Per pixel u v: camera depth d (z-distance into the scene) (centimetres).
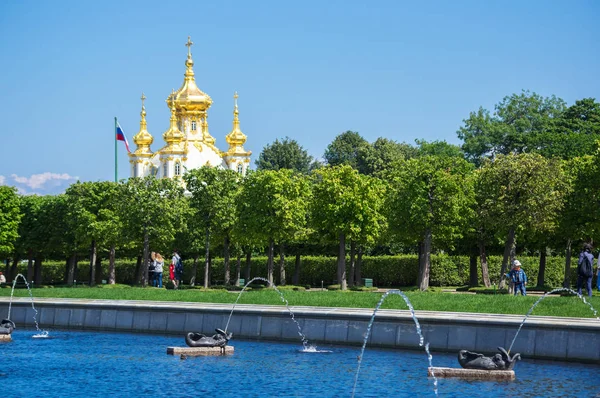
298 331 2944
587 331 2431
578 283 3566
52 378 2344
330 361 2567
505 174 4919
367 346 2806
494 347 2567
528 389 2119
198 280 8394
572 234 5188
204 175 6494
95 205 7144
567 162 5947
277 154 14188
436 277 6919
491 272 6856
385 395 2078
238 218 6341
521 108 11719
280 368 2458
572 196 5122
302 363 2539
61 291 4266
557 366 2433
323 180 6066
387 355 2658
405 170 5662
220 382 2262
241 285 6406
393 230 5703
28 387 2223
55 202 7544
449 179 5475
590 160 5625
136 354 2745
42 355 2744
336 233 6112
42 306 3497
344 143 13150
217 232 6681
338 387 2181
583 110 10588
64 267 9119
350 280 6419
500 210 4919
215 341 2733
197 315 3159
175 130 13912
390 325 2770
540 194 4853
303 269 7794
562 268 6675
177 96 14425
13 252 7925
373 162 11962
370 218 5984
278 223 6212
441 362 2500
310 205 6234
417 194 5497
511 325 2545
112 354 2748
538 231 5403
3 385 2247
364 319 2819
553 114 11700
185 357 2670
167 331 3222
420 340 2658
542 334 2497
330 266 7650
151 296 3869
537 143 9725
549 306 2952
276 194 6169
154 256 5309
